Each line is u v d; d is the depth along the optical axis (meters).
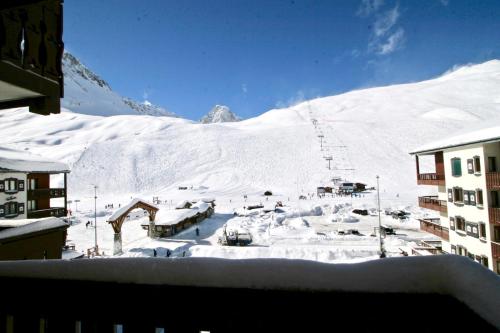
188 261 1.53
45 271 1.72
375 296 1.28
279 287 1.37
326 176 79.25
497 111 127.75
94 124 148.38
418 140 96.50
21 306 1.75
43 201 26.78
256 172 85.19
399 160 85.19
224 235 31.48
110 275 1.60
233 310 1.41
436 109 140.00
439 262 1.27
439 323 1.21
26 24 3.11
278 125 134.38
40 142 111.44
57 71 3.50
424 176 22.16
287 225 39.84
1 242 6.00
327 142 100.31
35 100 3.41
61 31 3.58
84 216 49.94
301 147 98.25
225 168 87.88
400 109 154.25
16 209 23.50
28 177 25.86
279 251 24.22
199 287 1.46
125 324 1.55
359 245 28.27
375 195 61.56
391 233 32.78
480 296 1.11
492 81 195.12
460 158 17.08
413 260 1.31
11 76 2.89
